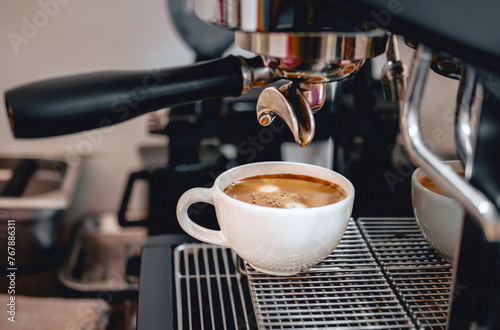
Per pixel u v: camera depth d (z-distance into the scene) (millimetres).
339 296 381
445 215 378
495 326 276
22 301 694
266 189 421
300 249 368
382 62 429
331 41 300
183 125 798
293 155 794
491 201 261
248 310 391
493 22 239
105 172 934
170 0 855
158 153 931
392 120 448
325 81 328
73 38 890
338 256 426
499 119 254
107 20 883
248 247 376
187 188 751
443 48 254
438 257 425
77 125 318
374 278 407
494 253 271
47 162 900
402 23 257
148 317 377
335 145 489
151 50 905
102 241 847
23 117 306
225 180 418
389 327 345
